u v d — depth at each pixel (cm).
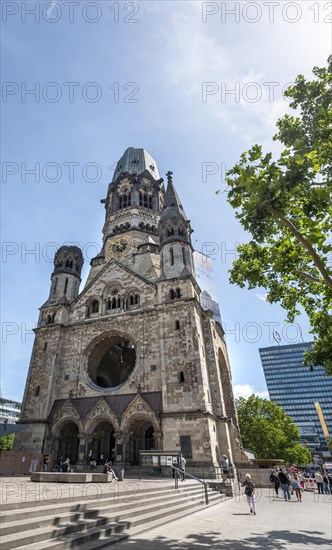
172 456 3186
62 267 5888
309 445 17800
